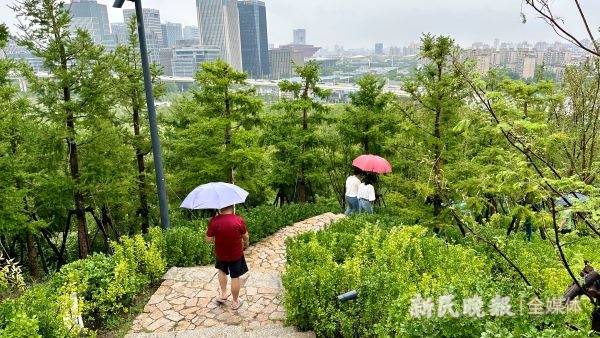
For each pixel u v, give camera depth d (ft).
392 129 59.57
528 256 25.95
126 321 22.16
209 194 22.40
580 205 9.71
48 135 44.55
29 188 52.54
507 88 33.88
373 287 18.29
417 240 27.58
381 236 29.60
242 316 22.29
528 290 13.69
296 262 24.16
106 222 63.93
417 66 38.68
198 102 56.39
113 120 57.77
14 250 63.72
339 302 19.21
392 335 16.02
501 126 11.05
